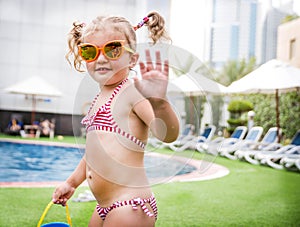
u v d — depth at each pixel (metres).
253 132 11.16
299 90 10.58
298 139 9.26
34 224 3.39
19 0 16.03
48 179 7.04
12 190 4.64
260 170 7.75
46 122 14.70
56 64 16.19
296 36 13.38
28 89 14.41
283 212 4.16
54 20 16.27
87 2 16.48
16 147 11.54
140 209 1.94
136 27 2.15
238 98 14.02
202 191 5.13
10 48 15.98
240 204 4.47
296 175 7.14
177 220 3.71
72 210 3.89
